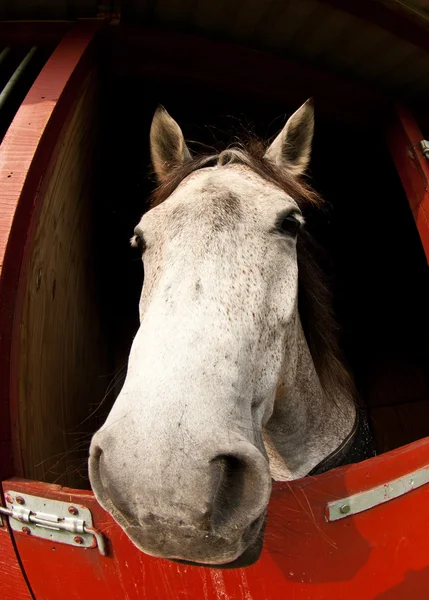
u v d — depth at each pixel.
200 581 1.21
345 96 2.60
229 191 1.32
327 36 2.31
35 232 1.64
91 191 2.80
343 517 1.21
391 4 2.06
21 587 1.30
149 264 1.32
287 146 1.84
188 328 0.99
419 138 2.44
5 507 1.27
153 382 0.91
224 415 0.92
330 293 2.11
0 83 2.46
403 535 1.27
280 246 1.34
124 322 4.11
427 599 1.30
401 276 3.87
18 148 1.62
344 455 1.84
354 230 3.93
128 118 2.90
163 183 1.74
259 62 2.43
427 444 1.33
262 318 1.20
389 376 4.05
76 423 2.54
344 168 3.31
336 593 1.22
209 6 2.15
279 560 1.19
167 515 0.82
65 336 2.27
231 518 0.88
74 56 2.00
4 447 1.32
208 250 1.14
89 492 1.21
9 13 2.23
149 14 2.24
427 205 2.18
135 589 1.22
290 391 1.58
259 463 0.88
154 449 0.83
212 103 2.69
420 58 2.39
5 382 1.37
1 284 1.38
